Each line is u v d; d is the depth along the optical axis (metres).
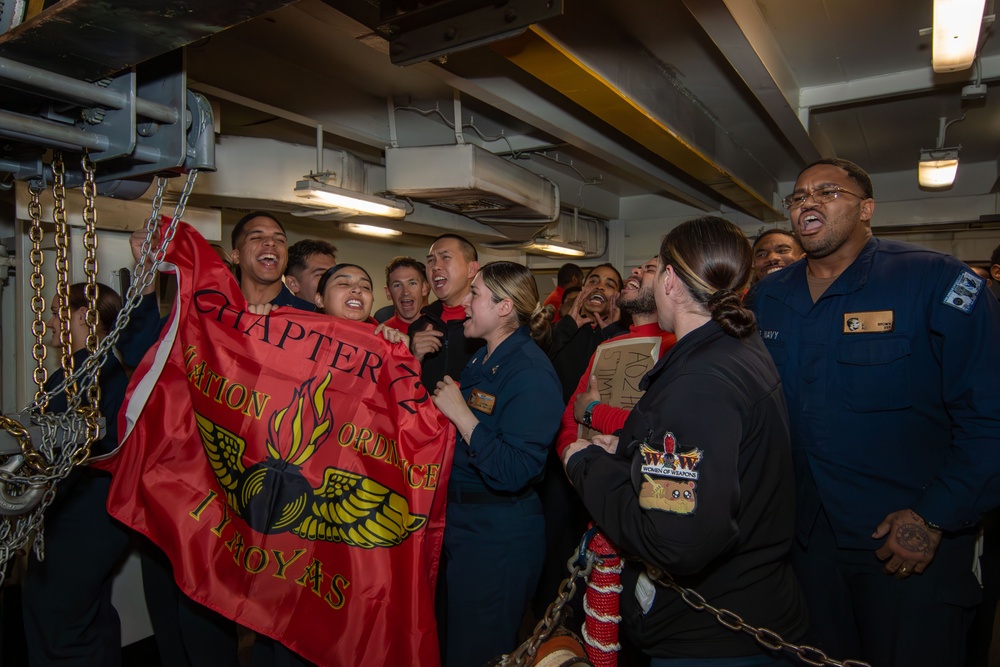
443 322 2.81
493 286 2.00
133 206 3.16
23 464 1.21
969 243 6.47
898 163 6.18
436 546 1.84
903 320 1.60
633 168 4.81
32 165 1.34
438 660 1.76
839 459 1.65
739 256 1.27
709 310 1.26
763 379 1.20
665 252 1.32
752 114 4.24
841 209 1.66
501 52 2.42
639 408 1.29
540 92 3.41
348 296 2.32
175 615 2.28
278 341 1.95
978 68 3.59
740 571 1.21
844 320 1.68
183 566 1.75
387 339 2.01
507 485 1.79
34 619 2.02
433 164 3.81
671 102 3.54
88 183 1.29
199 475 1.82
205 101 1.34
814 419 1.70
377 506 1.87
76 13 0.96
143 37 1.04
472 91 2.96
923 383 1.59
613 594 1.38
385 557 1.83
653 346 2.18
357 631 1.76
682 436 1.08
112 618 2.21
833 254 1.73
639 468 1.13
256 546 1.82
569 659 1.21
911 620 1.52
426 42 1.74
